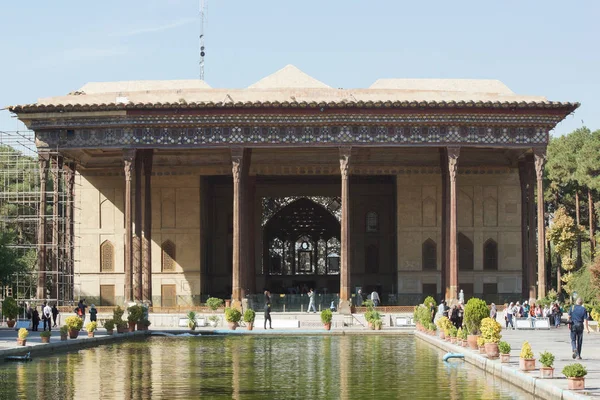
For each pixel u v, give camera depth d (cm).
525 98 4891
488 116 4734
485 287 5459
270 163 5581
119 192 5459
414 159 5481
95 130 4738
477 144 4741
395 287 5634
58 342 3253
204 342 3616
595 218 7138
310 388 2138
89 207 5462
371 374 2409
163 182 5459
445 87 5334
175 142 4716
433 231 5462
